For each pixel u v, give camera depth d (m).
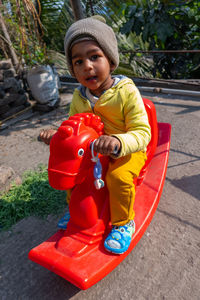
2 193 2.30
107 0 5.41
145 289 1.36
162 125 2.46
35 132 3.77
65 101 4.95
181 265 1.47
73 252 1.25
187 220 1.80
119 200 1.29
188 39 6.01
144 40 5.68
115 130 1.41
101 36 1.23
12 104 4.53
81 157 1.09
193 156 2.61
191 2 5.20
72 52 1.28
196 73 6.05
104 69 1.28
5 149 3.31
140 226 1.45
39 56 4.30
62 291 1.40
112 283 1.40
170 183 2.22
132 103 1.32
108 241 1.29
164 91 4.76
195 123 3.38
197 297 1.29
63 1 5.28
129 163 1.31
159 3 5.45
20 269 1.57
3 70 4.26
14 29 4.42
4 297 1.41
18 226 1.93
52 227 1.88
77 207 1.29
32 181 2.43
